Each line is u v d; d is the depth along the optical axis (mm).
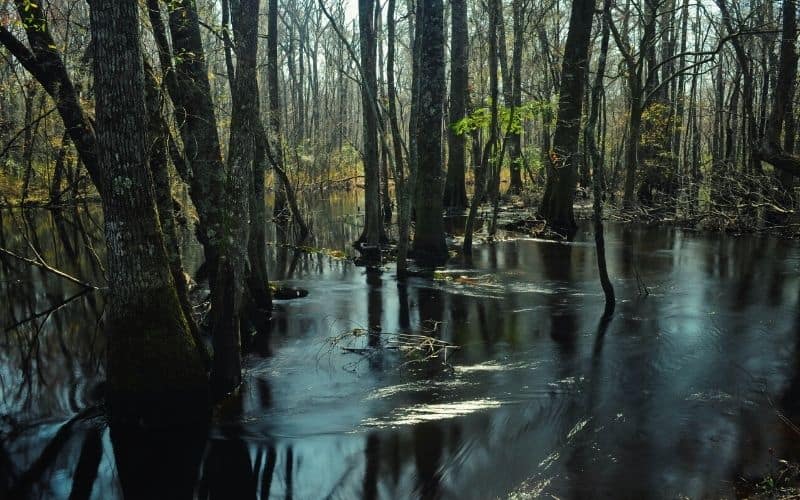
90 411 6512
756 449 5391
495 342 8625
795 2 12609
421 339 8766
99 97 5523
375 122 16844
